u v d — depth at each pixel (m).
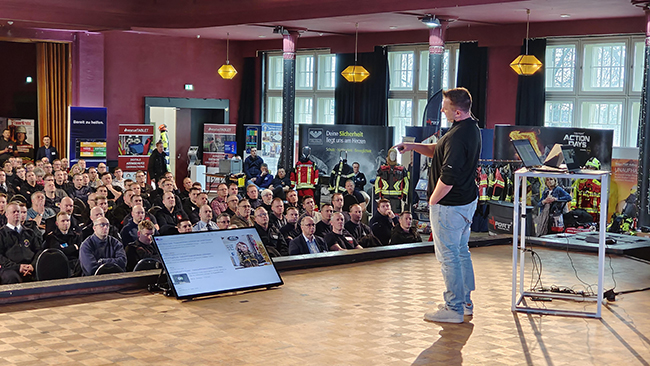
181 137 18.80
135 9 14.98
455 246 4.23
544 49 12.91
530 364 3.53
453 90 4.12
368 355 3.63
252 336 3.93
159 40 17.55
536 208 10.30
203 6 14.70
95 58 16.62
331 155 14.04
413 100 15.29
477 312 4.57
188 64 17.98
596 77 12.69
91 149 15.21
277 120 18.33
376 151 13.90
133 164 16.00
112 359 3.47
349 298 4.88
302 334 3.98
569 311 4.55
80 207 9.45
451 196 4.16
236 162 17.06
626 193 10.52
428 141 11.74
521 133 11.29
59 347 3.65
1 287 4.59
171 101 17.83
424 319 4.36
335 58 16.23
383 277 5.60
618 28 11.91
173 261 4.86
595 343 3.91
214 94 18.47
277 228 7.85
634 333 4.12
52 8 14.02
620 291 5.24
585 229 10.47
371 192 13.80
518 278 5.71
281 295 4.94
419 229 12.02
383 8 11.84
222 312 4.44
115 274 5.07
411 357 3.61
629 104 12.25
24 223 6.76
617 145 12.48
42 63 16.45
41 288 4.65
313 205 8.35
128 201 9.19
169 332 3.97
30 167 11.20
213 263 4.99
